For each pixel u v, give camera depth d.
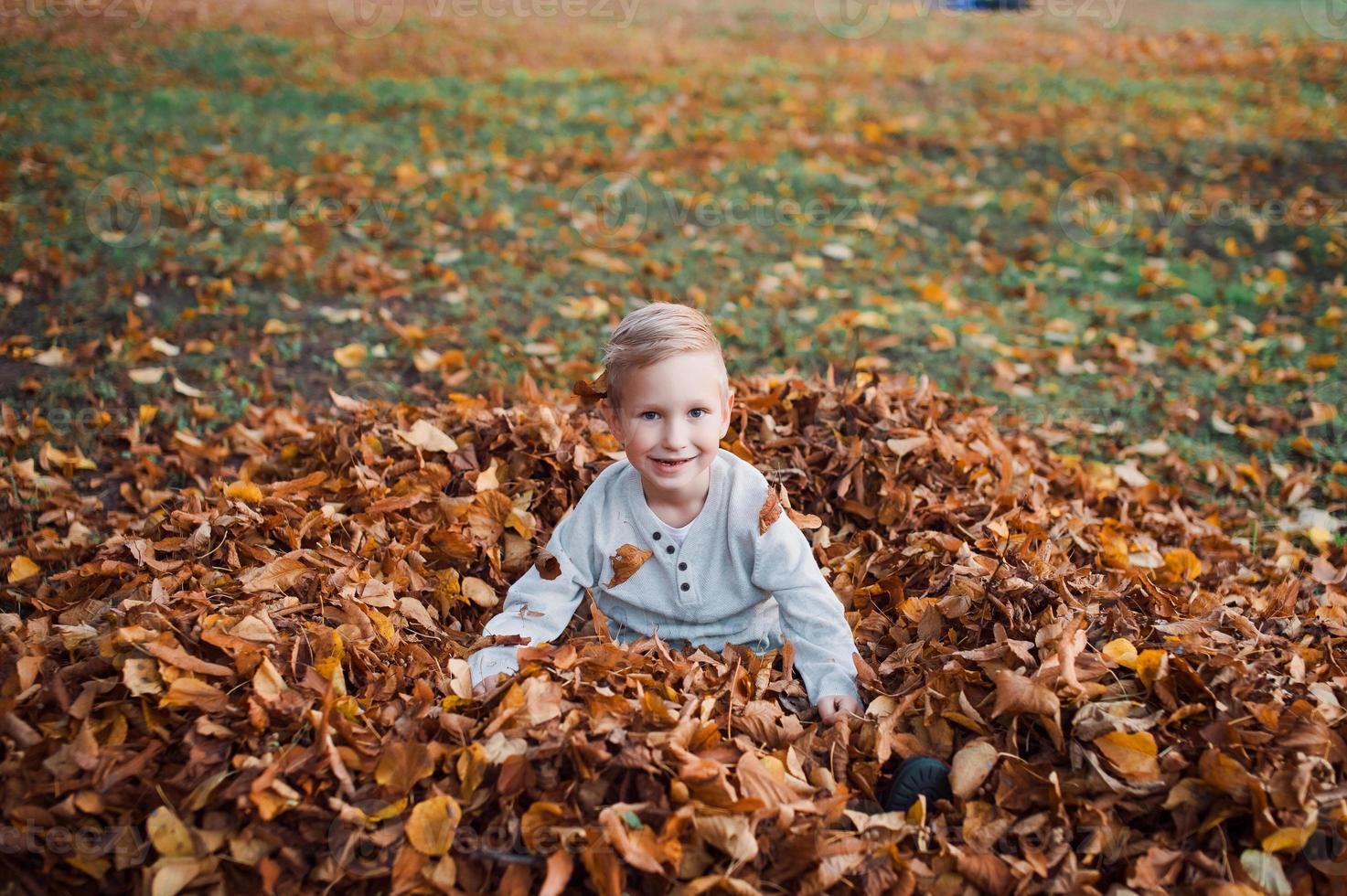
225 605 2.61
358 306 5.59
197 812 2.09
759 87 10.29
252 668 2.34
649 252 6.42
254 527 3.04
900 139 8.88
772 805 2.15
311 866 2.05
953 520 3.25
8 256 5.76
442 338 5.24
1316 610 3.17
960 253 6.72
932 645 2.66
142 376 4.62
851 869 2.07
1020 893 2.06
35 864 2.08
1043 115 9.48
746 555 2.69
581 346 5.23
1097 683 2.38
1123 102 9.83
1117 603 2.71
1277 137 8.73
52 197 6.65
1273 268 6.41
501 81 10.27
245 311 5.34
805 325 5.57
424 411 3.89
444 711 2.35
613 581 2.70
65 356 4.80
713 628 2.76
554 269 6.10
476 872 2.06
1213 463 4.42
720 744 2.33
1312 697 2.41
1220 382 5.18
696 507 2.67
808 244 6.69
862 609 3.00
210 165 7.48
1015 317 5.87
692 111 9.45
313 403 4.66
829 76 10.78
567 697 2.39
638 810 2.09
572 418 3.79
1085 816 2.17
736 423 3.64
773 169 7.94
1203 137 8.79
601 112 9.30
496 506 3.24
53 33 11.11
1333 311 5.77
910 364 5.23
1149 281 6.32
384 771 2.15
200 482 3.83
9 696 2.33
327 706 2.23
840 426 3.68
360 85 9.86
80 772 2.13
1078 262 6.63
